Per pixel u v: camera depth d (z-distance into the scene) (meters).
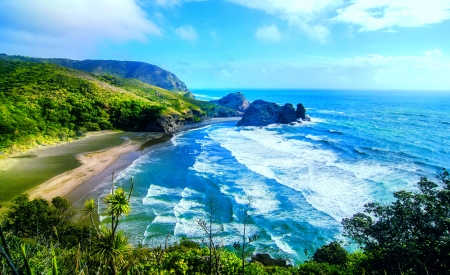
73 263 9.27
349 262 17.77
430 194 14.59
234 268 13.05
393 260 13.24
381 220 15.49
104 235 8.98
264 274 14.26
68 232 21.42
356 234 16.33
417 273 12.37
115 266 8.70
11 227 19.95
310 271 16.06
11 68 105.00
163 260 13.12
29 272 3.53
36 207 23.17
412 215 13.83
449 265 11.78
